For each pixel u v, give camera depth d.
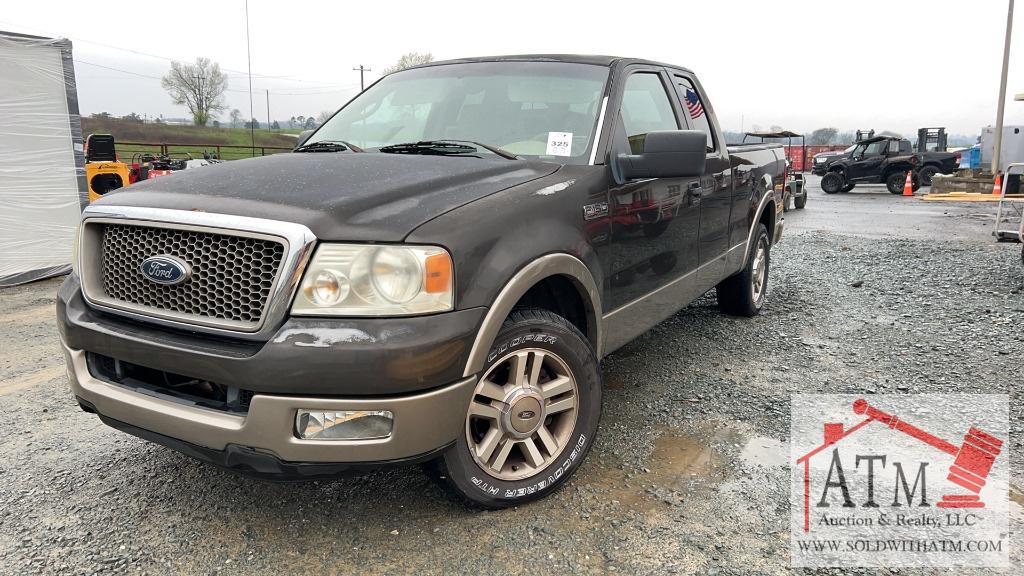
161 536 2.54
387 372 2.11
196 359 2.20
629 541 2.48
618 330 3.24
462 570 2.33
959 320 5.39
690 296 4.11
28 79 7.46
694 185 3.91
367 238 2.16
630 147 3.36
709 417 3.55
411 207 2.32
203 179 2.61
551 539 2.50
